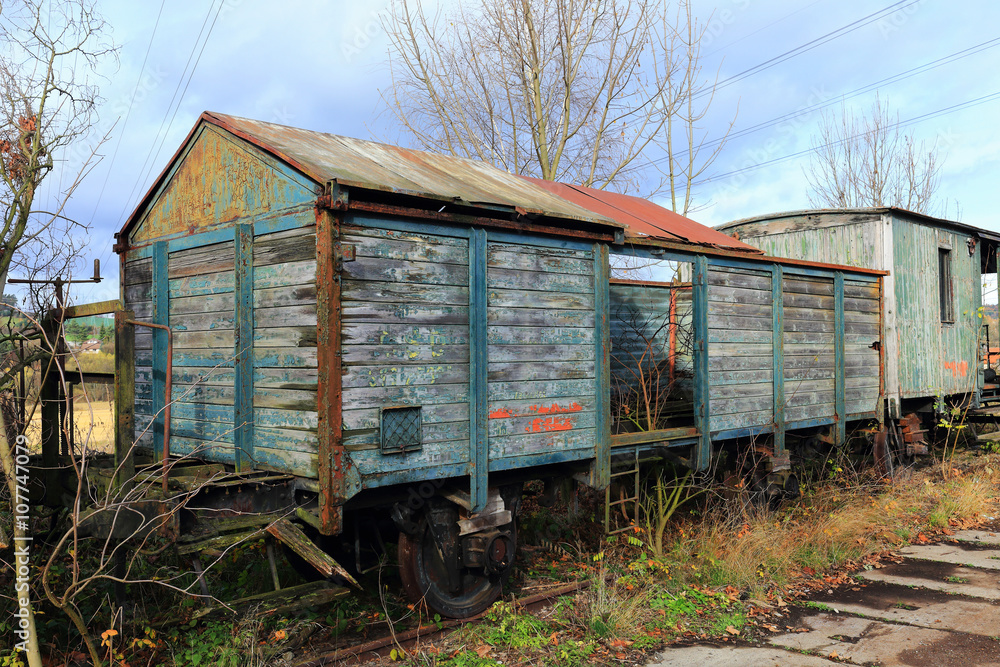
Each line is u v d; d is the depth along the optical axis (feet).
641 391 29.32
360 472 14.34
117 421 13.97
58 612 14.98
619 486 25.18
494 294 17.08
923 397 35.55
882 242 33.04
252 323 16.28
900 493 29.37
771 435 26.94
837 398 29.32
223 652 13.65
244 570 18.49
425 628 15.94
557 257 18.74
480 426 16.51
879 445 31.78
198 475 16.24
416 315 15.44
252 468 16.07
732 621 16.84
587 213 19.98
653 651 15.26
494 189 19.57
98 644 14.11
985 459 37.45
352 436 14.24
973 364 39.29
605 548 22.17
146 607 15.93
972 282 39.70
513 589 19.34
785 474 26.89
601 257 19.89
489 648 15.19
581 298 19.39
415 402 15.33
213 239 17.33
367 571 17.53
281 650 14.43
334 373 13.96
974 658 14.60
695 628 16.60
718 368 24.27
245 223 16.51
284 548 18.01
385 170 17.43
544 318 18.31
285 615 16.20
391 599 17.92
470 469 16.30
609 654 15.06
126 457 12.91
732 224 39.58
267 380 15.81
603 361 19.77
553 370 18.48
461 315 16.37
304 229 14.89
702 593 18.80
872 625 16.67
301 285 14.89
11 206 14.23
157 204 20.03
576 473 19.88
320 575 17.98
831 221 35.24
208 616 14.79
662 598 18.29
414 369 15.35
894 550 23.36
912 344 33.96
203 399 17.56
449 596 17.26
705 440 23.41
